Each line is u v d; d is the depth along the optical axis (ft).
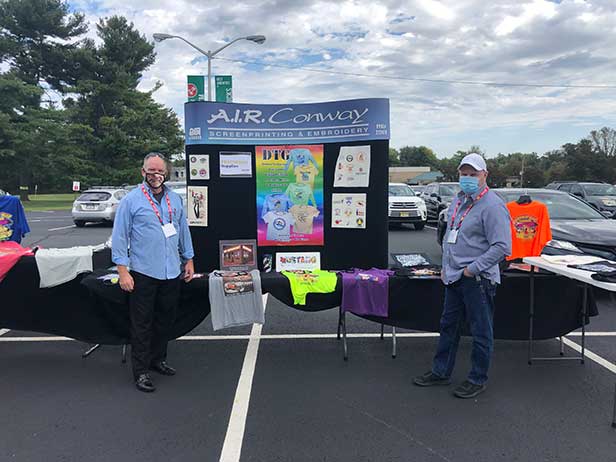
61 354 15.44
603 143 228.63
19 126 110.83
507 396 12.41
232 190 16.15
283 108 15.98
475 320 12.07
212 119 15.80
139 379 12.74
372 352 15.57
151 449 9.96
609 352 15.51
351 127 15.87
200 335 17.25
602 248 21.72
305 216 16.33
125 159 129.08
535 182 225.56
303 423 11.02
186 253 14.12
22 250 15.40
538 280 14.67
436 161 461.78
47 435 10.50
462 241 12.03
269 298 22.82
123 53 134.41
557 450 9.93
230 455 9.73
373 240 16.15
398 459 9.61
